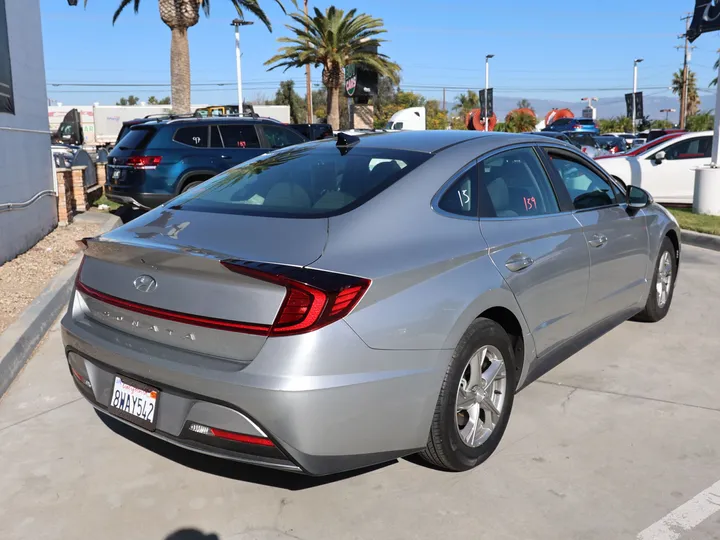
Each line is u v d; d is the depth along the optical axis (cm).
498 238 339
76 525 289
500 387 341
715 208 1146
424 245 302
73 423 384
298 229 292
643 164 1302
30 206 855
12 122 786
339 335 259
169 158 1027
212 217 319
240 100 3134
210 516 296
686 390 425
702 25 1145
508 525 287
